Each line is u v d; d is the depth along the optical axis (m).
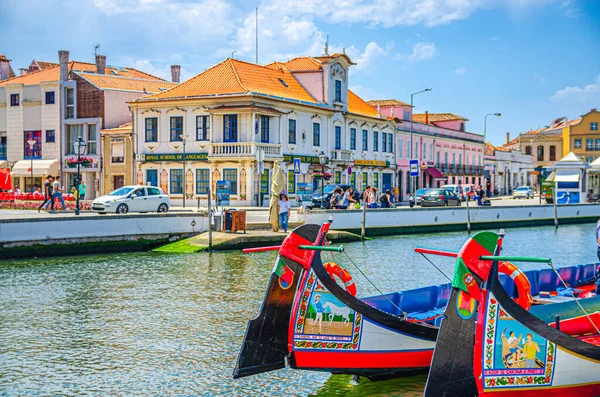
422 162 71.75
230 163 47.00
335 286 10.66
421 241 32.84
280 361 10.86
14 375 11.64
